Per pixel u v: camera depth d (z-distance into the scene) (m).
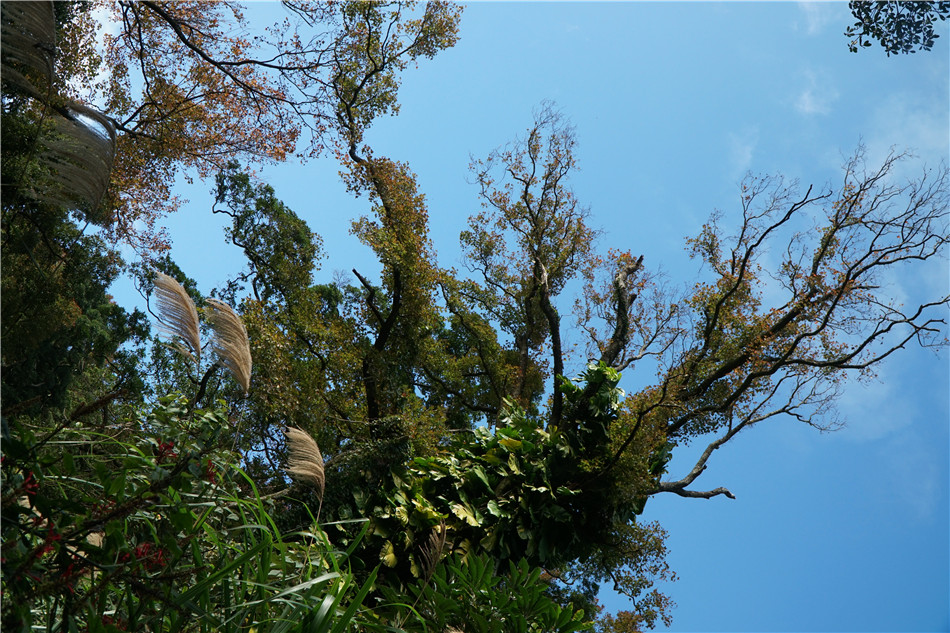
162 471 3.28
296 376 13.01
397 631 4.27
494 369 20.03
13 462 2.83
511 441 11.70
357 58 14.12
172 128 12.23
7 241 7.55
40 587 2.63
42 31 3.05
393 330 15.37
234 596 3.58
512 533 10.88
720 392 16.42
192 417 4.49
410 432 11.42
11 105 5.18
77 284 11.27
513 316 20.64
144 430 4.09
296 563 4.18
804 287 16.06
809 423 16.88
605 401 11.78
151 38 12.27
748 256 16.36
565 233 19.22
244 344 4.07
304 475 4.62
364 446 10.74
